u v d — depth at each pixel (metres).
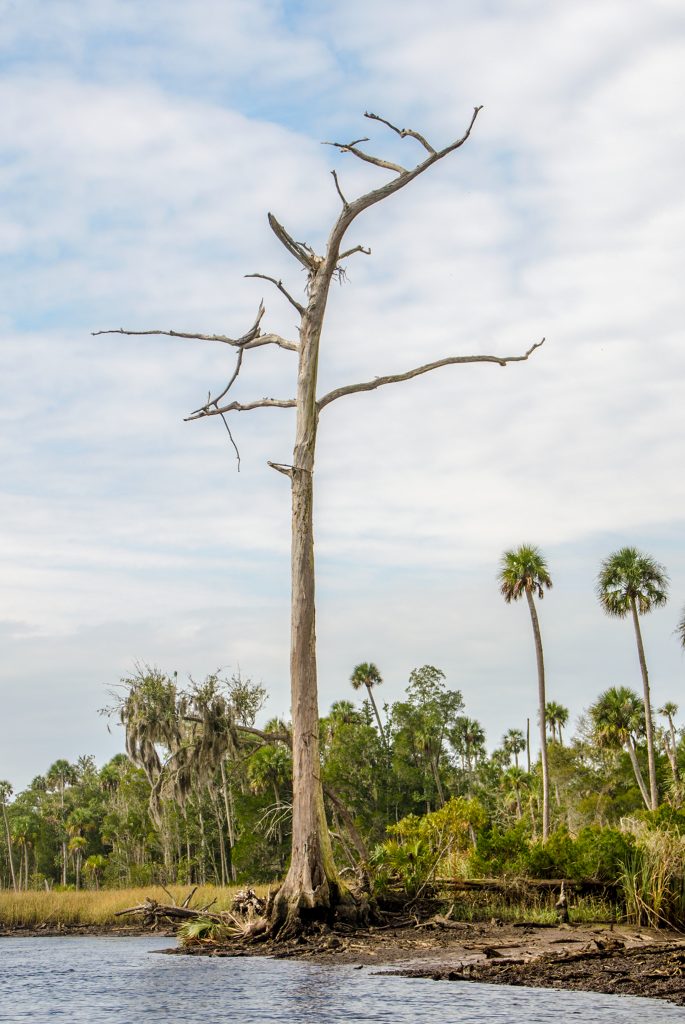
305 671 25.78
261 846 65.38
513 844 28.55
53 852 114.81
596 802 71.88
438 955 21.08
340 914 24.48
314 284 28.30
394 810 84.69
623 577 59.59
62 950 27.81
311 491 27.28
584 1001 15.62
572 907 25.25
